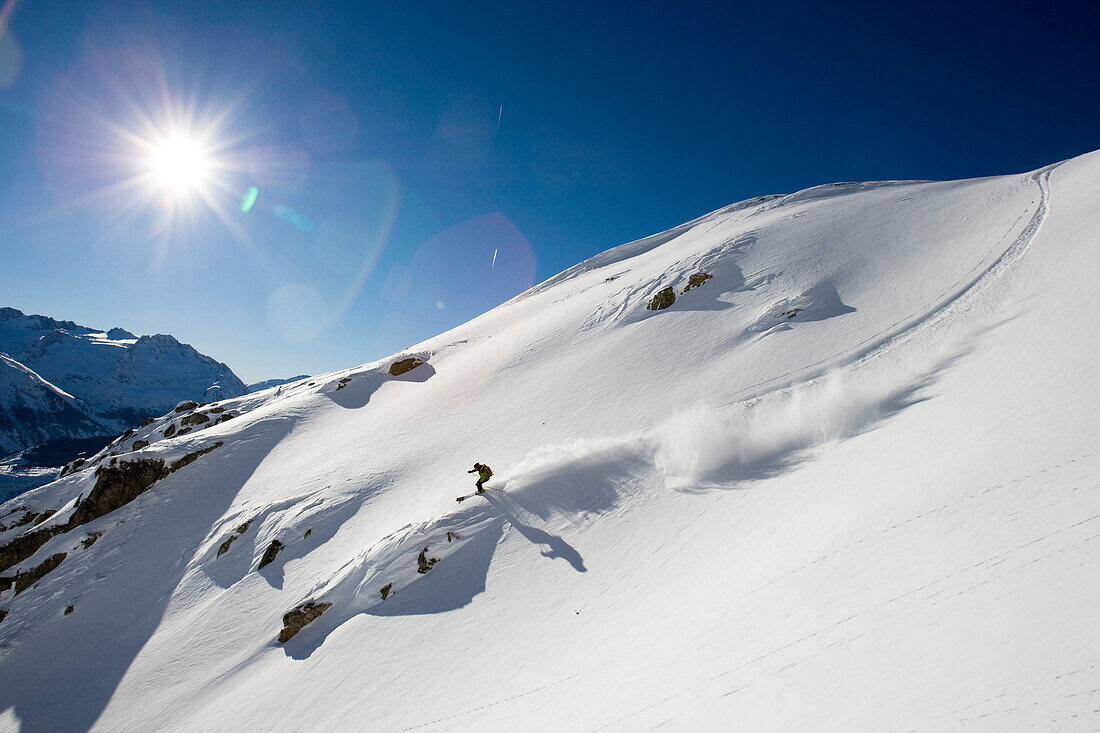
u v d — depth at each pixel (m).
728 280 36.16
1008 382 12.27
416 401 38.50
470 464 25.20
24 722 19.44
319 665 15.16
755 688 5.96
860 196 49.72
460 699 11.15
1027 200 32.00
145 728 16.88
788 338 25.78
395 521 21.66
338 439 35.16
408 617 15.25
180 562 26.34
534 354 38.75
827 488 11.93
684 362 28.06
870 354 21.00
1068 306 15.45
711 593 9.88
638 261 61.44
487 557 16.31
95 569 27.05
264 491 29.80
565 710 8.36
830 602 7.03
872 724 4.39
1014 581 5.42
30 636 23.94
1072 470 7.12
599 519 16.16
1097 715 3.42
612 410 25.58
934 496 8.42
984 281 23.23
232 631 19.98
